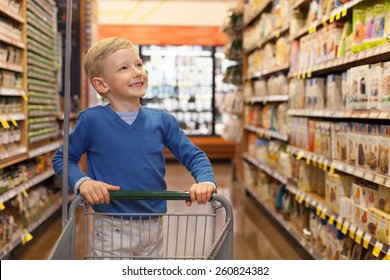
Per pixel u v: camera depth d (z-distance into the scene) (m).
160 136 2.12
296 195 4.56
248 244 4.79
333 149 3.72
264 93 6.30
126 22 11.52
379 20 3.00
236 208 6.45
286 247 4.69
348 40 3.45
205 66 11.90
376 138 2.98
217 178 9.12
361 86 3.18
